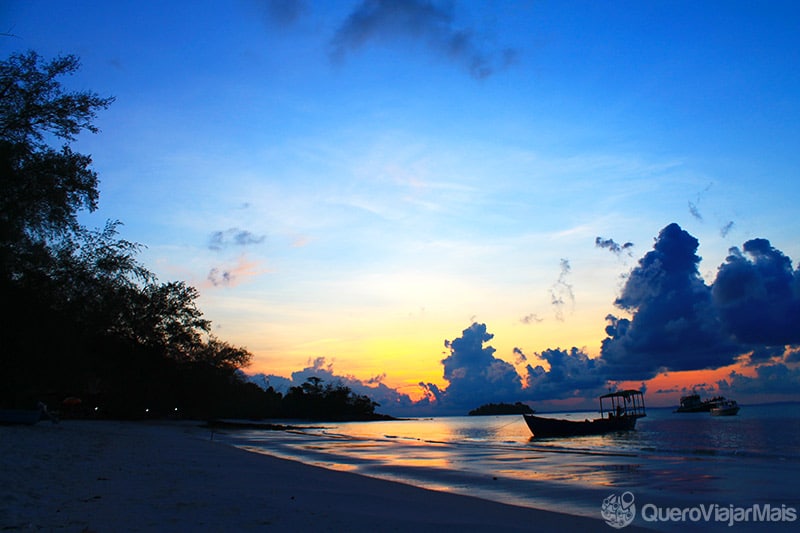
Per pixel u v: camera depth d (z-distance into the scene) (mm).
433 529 10523
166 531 8789
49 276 29844
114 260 32469
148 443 28797
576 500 15625
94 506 10367
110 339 50688
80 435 28109
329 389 190625
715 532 11688
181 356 69562
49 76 24922
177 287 64312
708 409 180375
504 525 11320
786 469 23531
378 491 15945
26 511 9484
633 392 79500
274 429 75188
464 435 74312
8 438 21422
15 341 30578
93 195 27062
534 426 64062
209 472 17531
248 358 94750
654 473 22281
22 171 24531
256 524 9727
